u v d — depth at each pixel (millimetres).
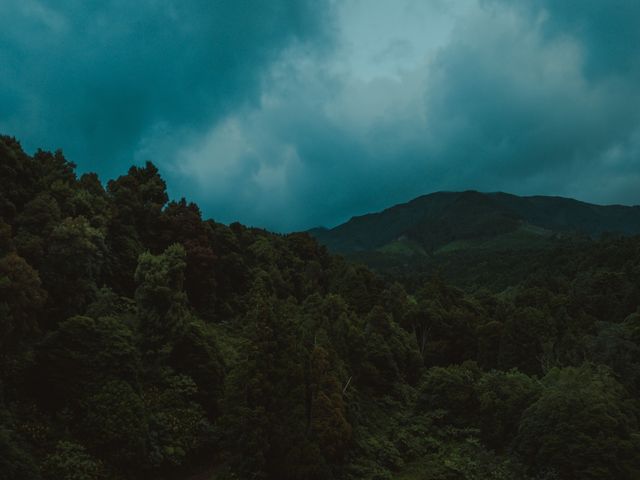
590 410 36531
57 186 47188
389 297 81438
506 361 62469
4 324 24953
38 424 26719
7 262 27109
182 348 38406
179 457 31656
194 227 62438
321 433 32438
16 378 28156
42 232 38500
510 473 36781
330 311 53406
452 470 37625
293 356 34125
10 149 45250
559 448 35844
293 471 29938
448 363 74875
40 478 22734
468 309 89062
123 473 27766
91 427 27906
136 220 60406
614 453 34438
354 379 47000
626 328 61938
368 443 38781
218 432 33094
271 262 75812
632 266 115812
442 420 45875
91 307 35875
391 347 58469
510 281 167750
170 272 39281
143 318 37156
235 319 59625
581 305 94625
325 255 97062
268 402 31578
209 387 37875
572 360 59562
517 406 42781
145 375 35438
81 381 29359
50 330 34469
